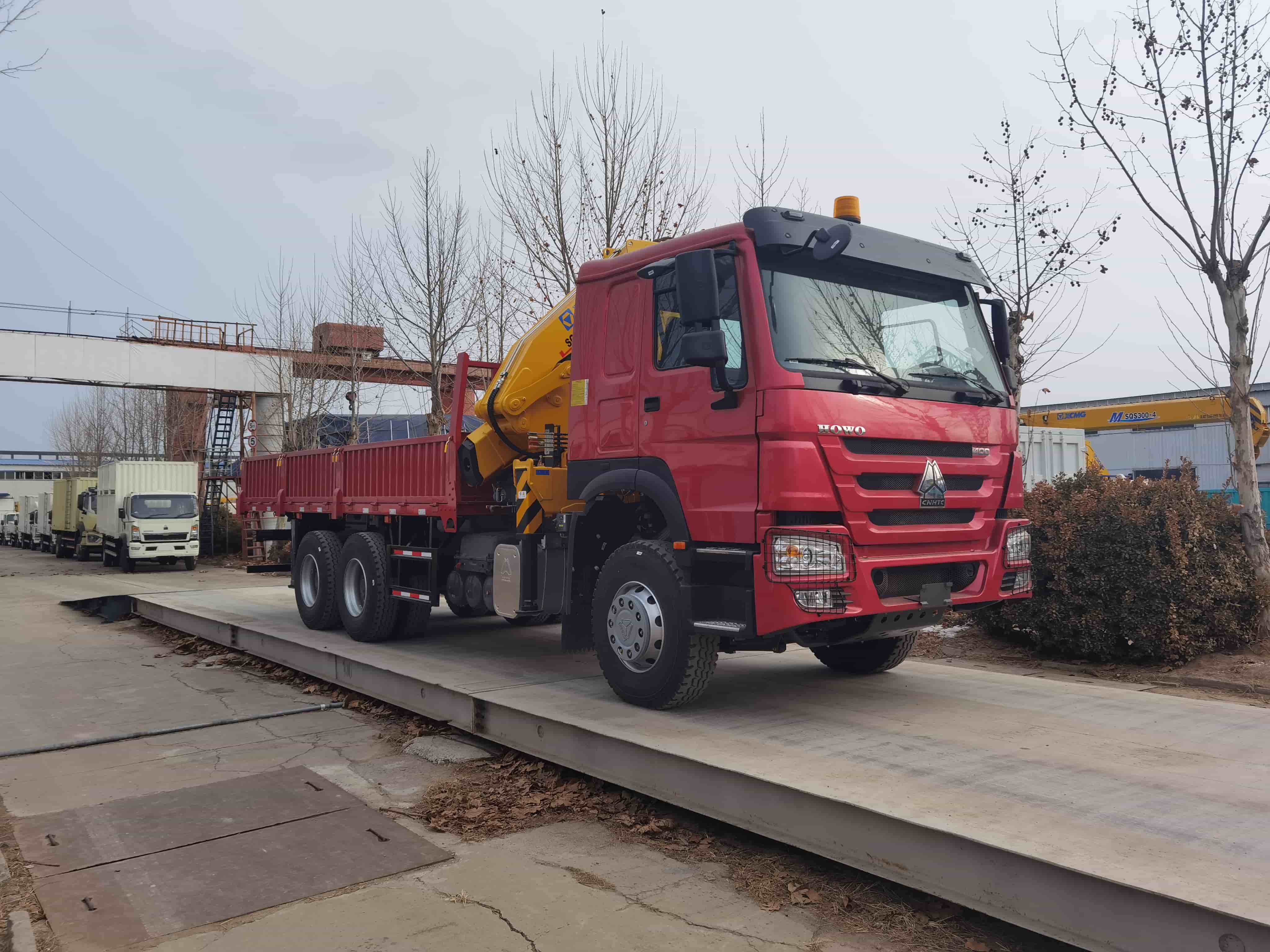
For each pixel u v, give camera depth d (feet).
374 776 17.28
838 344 16.24
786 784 12.30
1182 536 24.66
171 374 79.92
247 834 14.19
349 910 11.54
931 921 11.10
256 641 29.37
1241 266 25.71
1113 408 67.62
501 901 11.78
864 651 21.07
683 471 16.90
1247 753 13.85
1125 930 9.00
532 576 21.86
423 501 26.27
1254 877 9.18
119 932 11.00
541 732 16.79
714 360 15.35
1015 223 34.86
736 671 21.61
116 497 82.74
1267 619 25.00
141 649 33.55
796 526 15.30
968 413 17.53
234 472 96.78
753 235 15.90
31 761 18.47
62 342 76.23
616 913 11.44
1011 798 11.72
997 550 17.92
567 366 23.71
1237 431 26.22
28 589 61.82
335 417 79.30
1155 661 24.79
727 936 10.82
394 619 27.58
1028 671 25.14
